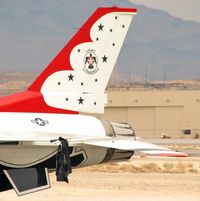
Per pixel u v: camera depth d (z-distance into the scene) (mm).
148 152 50719
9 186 55219
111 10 58156
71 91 57375
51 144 53469
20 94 56438
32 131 54250
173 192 68188
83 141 53719
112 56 58031
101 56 57938
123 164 96188
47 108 56625
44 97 56656
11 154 54094
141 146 52688
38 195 65375
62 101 57031
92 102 57500
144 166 92938
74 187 70625
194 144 175375
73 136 54875
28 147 54312
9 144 54000
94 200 63188
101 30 58062
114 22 58156
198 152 131250
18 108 55875
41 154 54500
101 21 58062
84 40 57812
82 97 57375
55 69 57281
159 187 71375
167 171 88500
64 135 54750
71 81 57438
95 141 54000
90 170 88562
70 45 57656
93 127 55750
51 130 54688
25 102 56156
